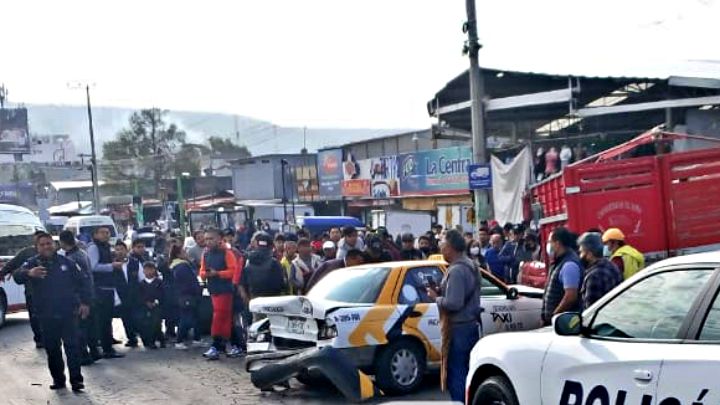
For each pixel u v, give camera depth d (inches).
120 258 530.9
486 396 237.3
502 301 381.7
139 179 2733.8
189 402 358.0
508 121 869.8
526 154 745.0
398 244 630.5
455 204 1088.2
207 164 3211.1
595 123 842.2
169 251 562.6
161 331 537.6
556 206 506.0
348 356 341.4
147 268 531.8
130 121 3253.0
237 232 1002.7
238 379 407.2
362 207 1325.0
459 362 299.7
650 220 438.0
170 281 542.0
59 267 395.5
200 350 511.8
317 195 1450.5
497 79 770.2
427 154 1129.4
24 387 411.8
